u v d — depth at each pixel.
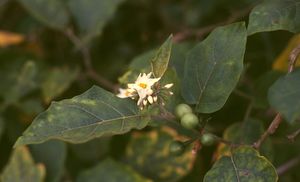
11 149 0.86
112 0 0.85
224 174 0.53
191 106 0.58
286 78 0.46
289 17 0.52
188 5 0.96
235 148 0.54
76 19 0.85
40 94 0.88
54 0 0.85
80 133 0.51
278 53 0.78
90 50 0.93
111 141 0.80
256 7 0.53
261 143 0.58
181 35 0.85
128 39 0.97
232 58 0.54
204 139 0.55
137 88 0.53
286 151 0.77
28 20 0.96
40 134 0.51
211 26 0.85
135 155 0.76
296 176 0.78
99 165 0.75
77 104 0.52
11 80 0.90
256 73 0.78
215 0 0.92
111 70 0.93
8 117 0.86
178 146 0.56
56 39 0.95
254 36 0.77
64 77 0.85
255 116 0.71
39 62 0.90
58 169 0.76
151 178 0.75
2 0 0.95
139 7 0.97
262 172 0.52
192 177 0.77
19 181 0.74
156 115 0.54
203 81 0.55
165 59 0.53
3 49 0.91
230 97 0.71
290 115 0.44
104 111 0.52
